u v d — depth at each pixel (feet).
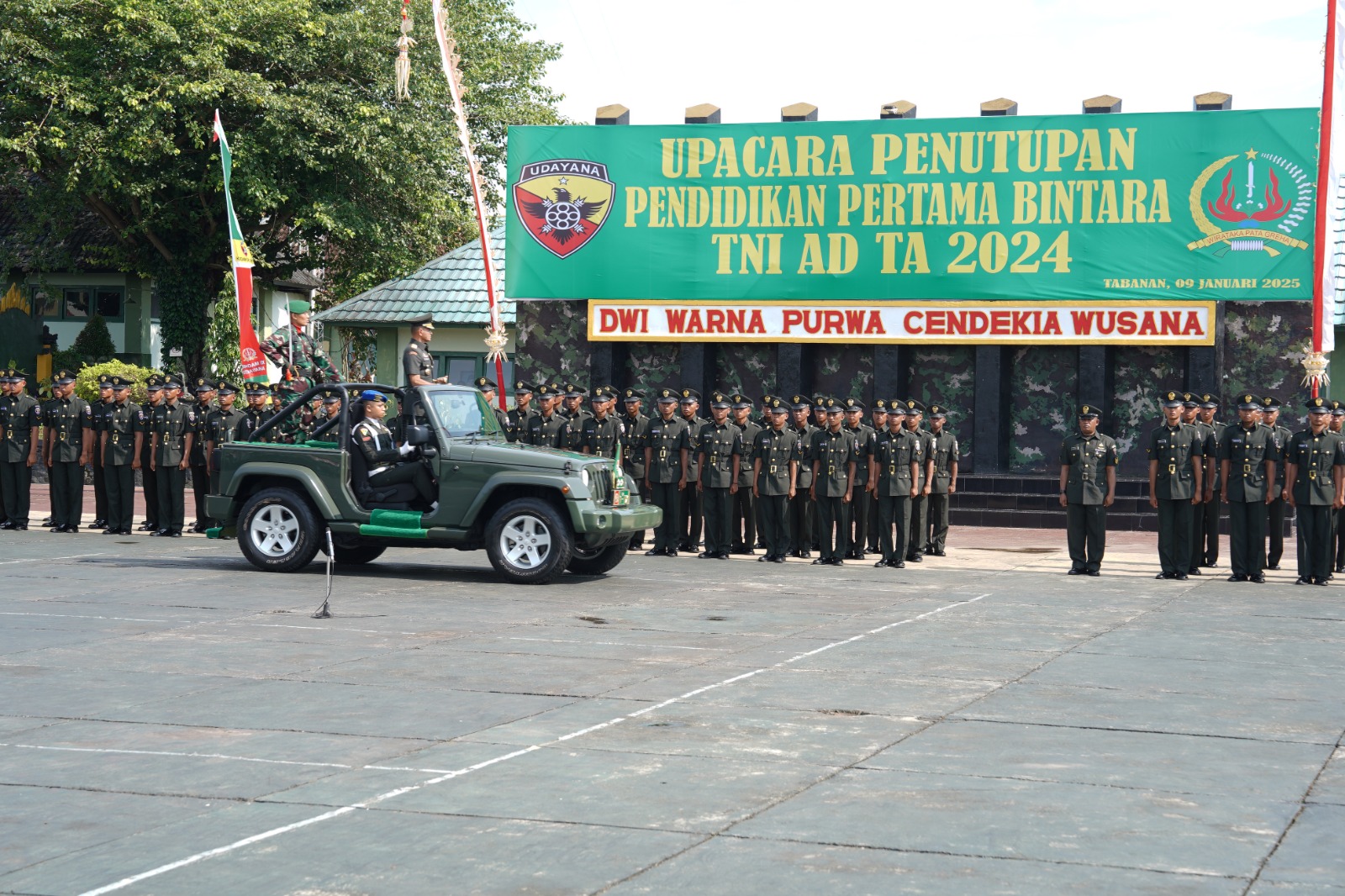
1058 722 28.19
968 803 22.13
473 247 112.68
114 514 70.28
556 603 45.91
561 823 21.01
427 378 64.28
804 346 83.15
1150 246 77.87
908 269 81.30
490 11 136.26
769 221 82.99
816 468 61.52
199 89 107.76
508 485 51.08
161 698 30.30
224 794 22.65
